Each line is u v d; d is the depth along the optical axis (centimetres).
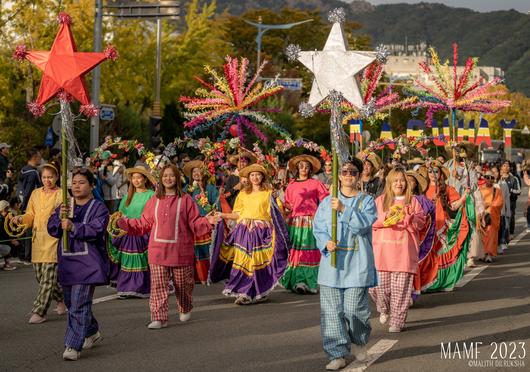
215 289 1316
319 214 791
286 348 865
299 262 1257
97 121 2269
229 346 876
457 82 1464
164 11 3025
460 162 1645
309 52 842
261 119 1396
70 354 815
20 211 1598
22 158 2627
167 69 3853
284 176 1630
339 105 824
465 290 1288
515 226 2647
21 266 1582
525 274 1479
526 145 10712
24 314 1074
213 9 4066
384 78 4709
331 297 781
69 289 835
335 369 771
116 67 3550
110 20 3509
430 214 1112
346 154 804
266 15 6944
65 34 889
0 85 2925
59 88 875
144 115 4016
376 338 913
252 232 1166
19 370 782
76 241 830
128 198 1219
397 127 4862
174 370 776
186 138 1370
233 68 1397
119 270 1209
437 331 955
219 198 1354
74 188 844
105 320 1030
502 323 1002
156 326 974
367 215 779
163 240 982
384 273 964
